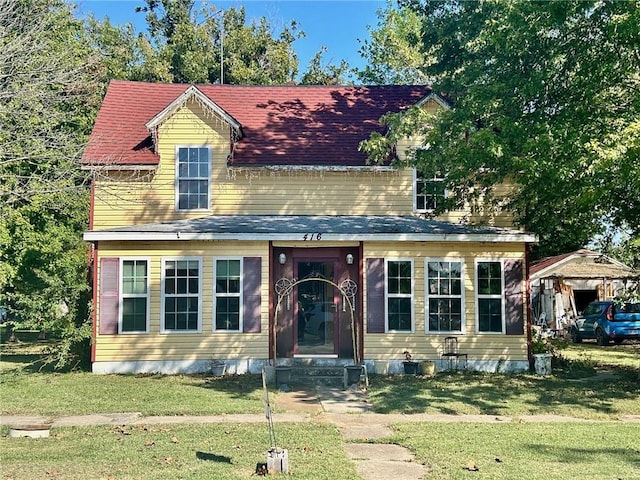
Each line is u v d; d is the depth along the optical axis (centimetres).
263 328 1720
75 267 1848
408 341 1734
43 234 2234
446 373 1697
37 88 1424
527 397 1392
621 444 974
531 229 1772
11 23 1459
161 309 1716
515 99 1491
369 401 1359
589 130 1357
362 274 1744
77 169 1481
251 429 1068
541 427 1109
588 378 1636
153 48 4178
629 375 1686
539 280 3312
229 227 1725
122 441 974
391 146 1789
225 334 1714
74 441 981
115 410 1241
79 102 2136
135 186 1888
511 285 1769
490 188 1712
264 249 1738
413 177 1939
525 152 1379
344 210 1933
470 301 1759
